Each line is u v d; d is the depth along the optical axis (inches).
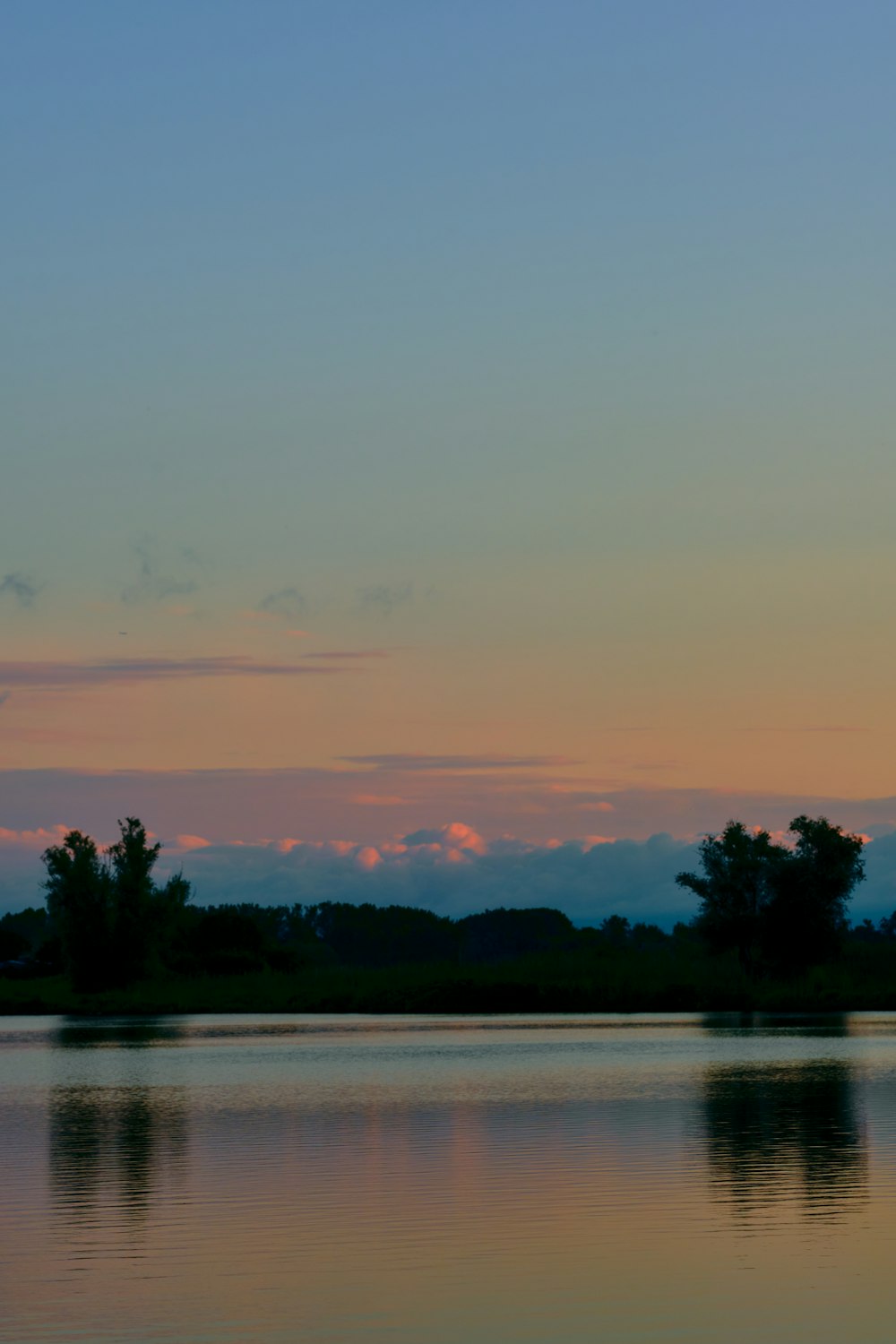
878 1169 1627.7
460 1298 1102.4
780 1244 1258.6
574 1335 1011.3
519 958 7352.4
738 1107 2240.4
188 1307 1080.2
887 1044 3786.9
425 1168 1670.8
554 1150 1795.0
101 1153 1818.4
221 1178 1616.6
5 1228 1350.9
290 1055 3577.8
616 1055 3447.3
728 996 6127.0
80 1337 1008.2
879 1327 1023.0
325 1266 1198.9
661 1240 1277.1
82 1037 4480.8
